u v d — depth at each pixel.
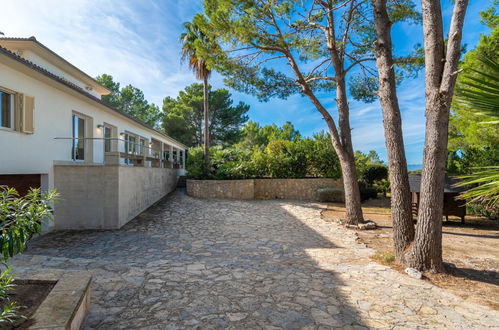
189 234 7.81
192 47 15.45
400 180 5.28
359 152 18.72
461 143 9.87
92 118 10.57
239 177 15.09
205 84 16.17
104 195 8.23
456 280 4.22
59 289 2.78
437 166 4.45
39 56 10.81
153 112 38.03
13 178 6.95
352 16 10.02
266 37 9.23
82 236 7.41
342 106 9.46
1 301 2.59
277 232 8.19
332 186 14.84
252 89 10.85
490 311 3.25
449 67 4.21
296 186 14.90
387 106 5.62
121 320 2.97
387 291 3.81
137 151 13.48
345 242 7.09
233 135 31.52
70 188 8.20
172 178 16.19
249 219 9.84
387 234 7.95
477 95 2.18
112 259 5.47
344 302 3.46
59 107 8.52
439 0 4.51
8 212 2.35
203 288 3.89
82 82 13.92
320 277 4.38
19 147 6.92
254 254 6.03
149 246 6.57
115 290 3.78
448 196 9.25
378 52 5.81
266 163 15.55
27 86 7.18
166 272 4.58
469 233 7.84
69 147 9.09
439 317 3.09
